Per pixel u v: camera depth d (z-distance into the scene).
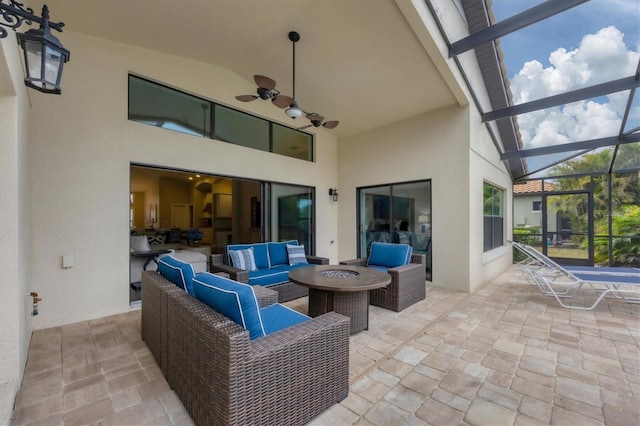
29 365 2.37
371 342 2.84
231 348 1.35
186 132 4.39
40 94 3.13
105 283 3.53
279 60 4.33
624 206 6.50
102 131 3.54
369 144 6.29
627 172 6.44
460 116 4.90
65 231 3.27
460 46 3.71
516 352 2.62
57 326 3.19
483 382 2.15
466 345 2.77
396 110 5.38
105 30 3.42
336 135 6.77
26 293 2.57
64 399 1.94
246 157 5.12
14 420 1.73
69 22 3.21
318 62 4.30
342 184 6.82
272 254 4.85
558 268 4.21
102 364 2.39
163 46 3.92
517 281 5.65
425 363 2.43
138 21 3.32
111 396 1.97
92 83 3.48
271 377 1.51
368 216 6.46
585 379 2.19
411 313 3.70
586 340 2.87
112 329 3.13
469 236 4.77
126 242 3.70
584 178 7.05
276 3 3.21
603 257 6.74
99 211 3.49
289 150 6.01
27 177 2.81
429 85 4.49
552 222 7.52
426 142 5.33
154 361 2.44
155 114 4.10
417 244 5.54
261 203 5.48
